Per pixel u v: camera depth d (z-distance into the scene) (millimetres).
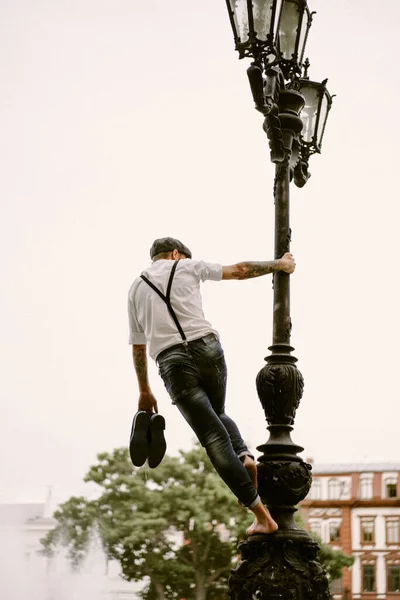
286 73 4945
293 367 4352
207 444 3643
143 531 37750
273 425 4277
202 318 3754
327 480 67938
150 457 3889
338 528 66562
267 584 3871
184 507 37500
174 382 3648
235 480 3670
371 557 65250
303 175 5902
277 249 4562
